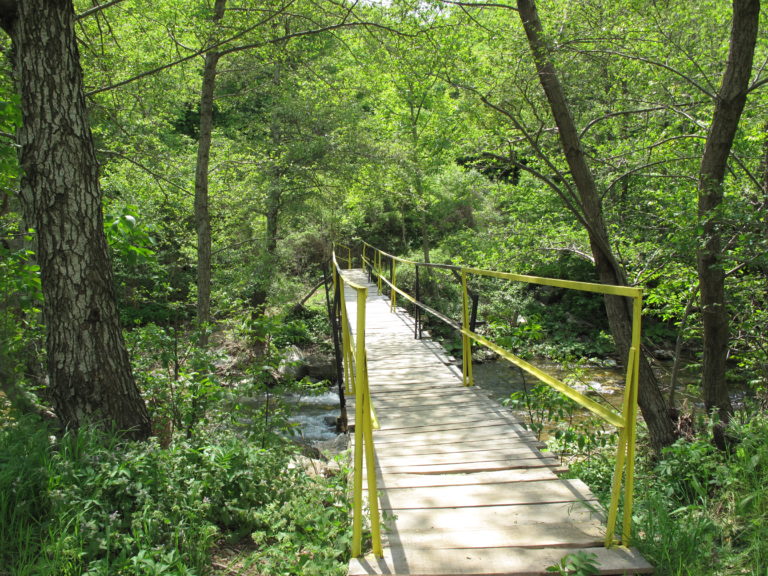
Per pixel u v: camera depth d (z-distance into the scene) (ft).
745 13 17.43
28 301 13.71
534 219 39.91
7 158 12.57
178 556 8.47
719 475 11.55
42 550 8.03
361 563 8.53
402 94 56.95
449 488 11.11
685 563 8.38
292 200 49.03
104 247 12.38
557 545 8.82
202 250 30.78
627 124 30.14
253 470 11.41
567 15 22.72
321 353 48.49
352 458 12.80
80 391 11.91
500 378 44.14
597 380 39.75
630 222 26.53
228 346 29.76
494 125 25.89
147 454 10.48
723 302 19.19
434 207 65.10
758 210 17.20
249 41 28.35
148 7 27.68
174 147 50.29
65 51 11.77
